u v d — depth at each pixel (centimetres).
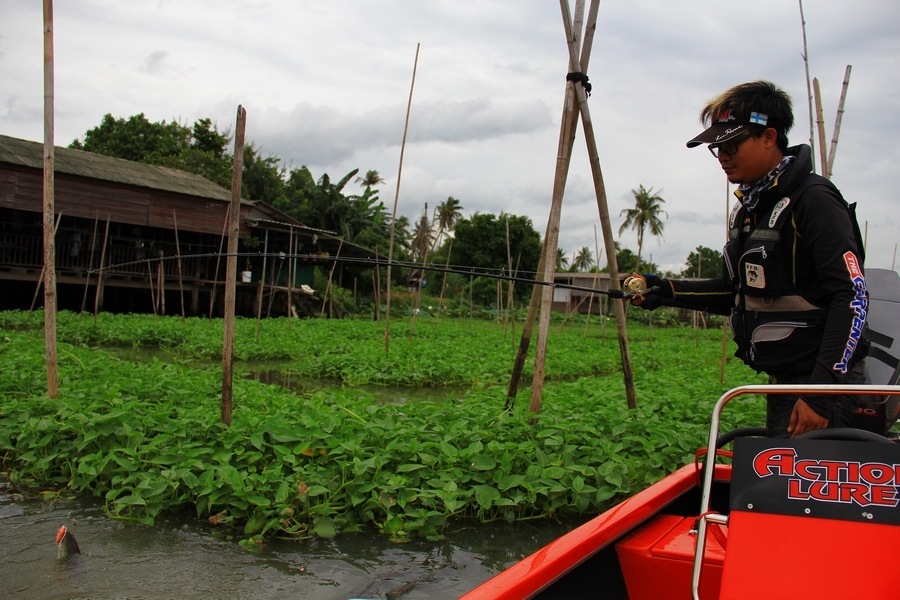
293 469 546
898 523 207
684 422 721
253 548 463
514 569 235
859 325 281
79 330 1842
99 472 543
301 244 3206
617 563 284
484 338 2272
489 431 600
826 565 210
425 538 489
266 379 1345
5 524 496
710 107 333
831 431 245
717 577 262
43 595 391
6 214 2477
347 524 501
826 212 294
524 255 5088
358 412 700
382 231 4312
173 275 2789
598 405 757
